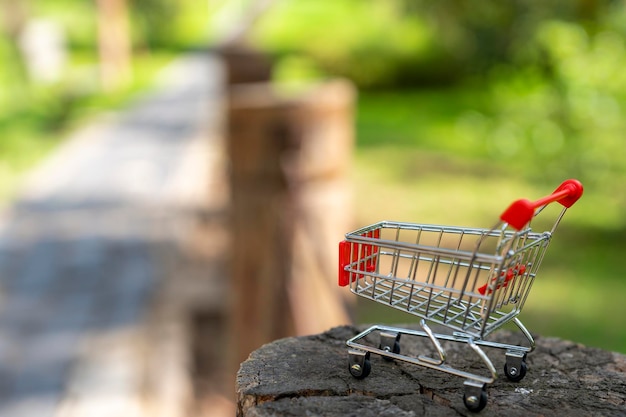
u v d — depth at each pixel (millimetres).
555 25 11641
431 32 24562
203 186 11672
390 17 25344
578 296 8664
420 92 25906
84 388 6234
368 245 2480
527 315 8266
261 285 5496
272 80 8531
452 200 13359
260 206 5500
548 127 11453
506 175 14586
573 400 2422
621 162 10664
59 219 11078
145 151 15547
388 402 2336
